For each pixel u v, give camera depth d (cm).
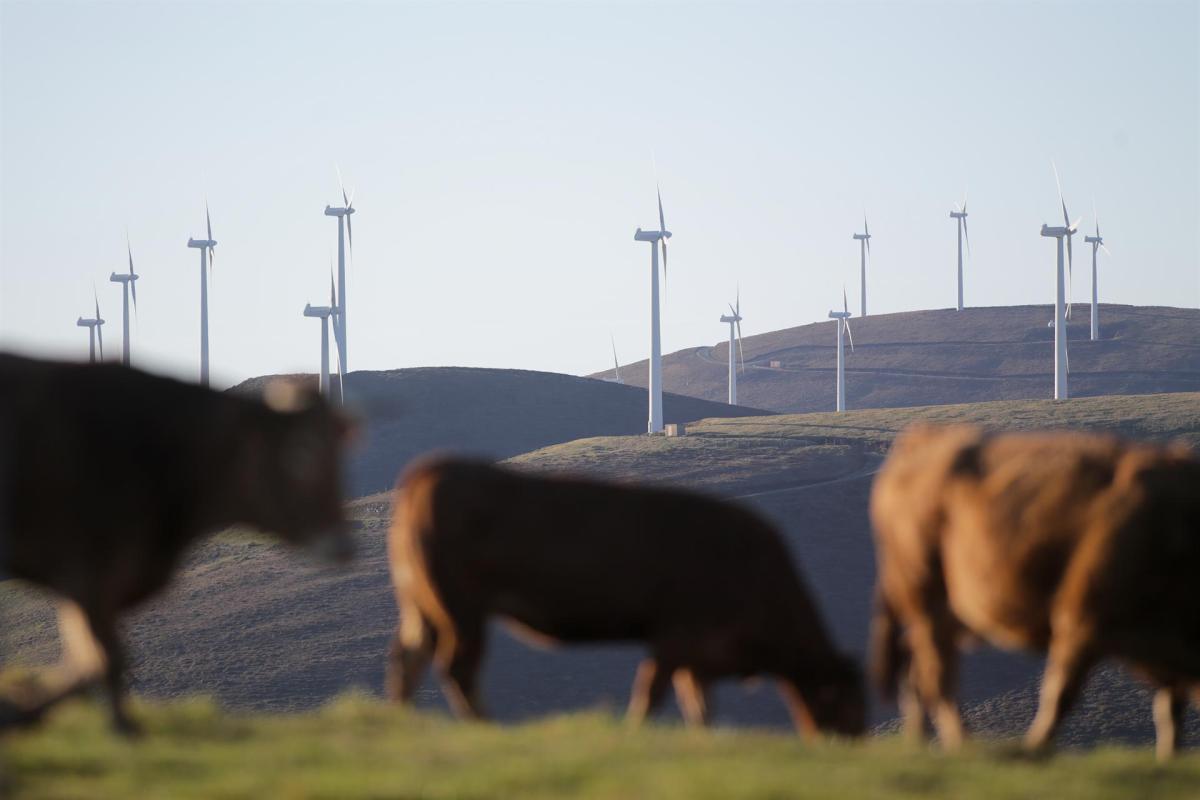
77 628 3200
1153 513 3384
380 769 2967
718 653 4016
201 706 3603
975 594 3675
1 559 3102
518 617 4016
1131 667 3578
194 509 3272
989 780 3167
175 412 3250
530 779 2888
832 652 4138
